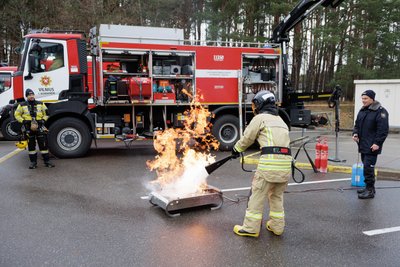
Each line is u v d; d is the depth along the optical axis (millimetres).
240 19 23859
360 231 4344
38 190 6062
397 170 7348
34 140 7766
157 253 3699
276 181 3936
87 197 5668
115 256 3623
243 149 4250
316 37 23188
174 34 9617
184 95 9758
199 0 26797
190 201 4871
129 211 5000
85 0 21578
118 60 9414
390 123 16578
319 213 4988
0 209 5055
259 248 3846
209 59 9797
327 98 11148
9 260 3516
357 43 24328
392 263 3535
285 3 21141
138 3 23312
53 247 3820
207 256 3643
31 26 22172
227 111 10273
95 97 9109
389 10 23844
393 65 25672
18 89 8641
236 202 5453
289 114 10930
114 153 9922
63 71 8875
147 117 9633
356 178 6426
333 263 3525
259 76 10562
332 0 9922
